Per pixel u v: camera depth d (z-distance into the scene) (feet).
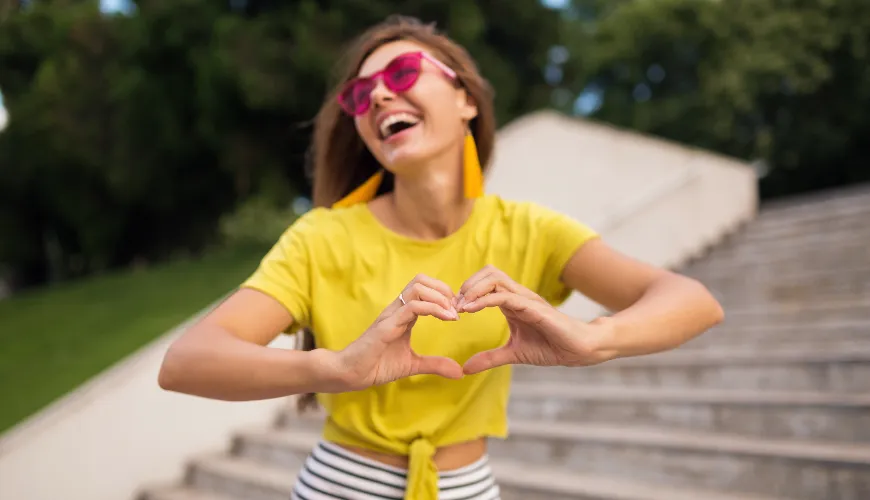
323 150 5.08
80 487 12.47
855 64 44.68
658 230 21.16
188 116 37.86
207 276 27.81
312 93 31.22
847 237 18.81
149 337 19.06
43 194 48.34
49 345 20.34
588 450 10.36
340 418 4.15
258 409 14.92
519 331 3.54
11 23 47.78
